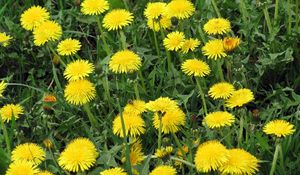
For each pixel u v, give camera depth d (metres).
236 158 0.73
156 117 0.85
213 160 0.73
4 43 1.05
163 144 0.84
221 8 1.12
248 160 0.74
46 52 1.09
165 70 1.03
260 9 1.12
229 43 0.93
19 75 1.10
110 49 1.08
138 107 0.88
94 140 0.88
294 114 0.92
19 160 0.81
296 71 1.02
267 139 0.86
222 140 0.87
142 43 1.09
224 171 0.73
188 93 0.99
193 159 0.85
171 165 0.82
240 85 0.95
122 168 0.84
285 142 0.85
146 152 0.92
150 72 1.06
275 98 0.97
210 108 0.98
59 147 0.93
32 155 0.83
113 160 0.83
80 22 1.16
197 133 0.88
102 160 0.83
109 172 0.75
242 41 1.08
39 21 1.03
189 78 1.01
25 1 1.19
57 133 0.95
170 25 1.04
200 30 1.02
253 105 0.99
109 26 0.98
